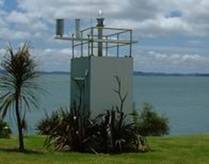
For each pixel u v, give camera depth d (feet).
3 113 60.39
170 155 62.69
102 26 67.31
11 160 54.54
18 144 70.08
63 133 64.34
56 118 67.56
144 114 107.96
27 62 60.08
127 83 67.82
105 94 66.69
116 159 57.88
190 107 278.67
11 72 59.57
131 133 64.34
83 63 67.92
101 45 67.56
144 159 58.85
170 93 490.90
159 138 83.82
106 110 65.31
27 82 60.54
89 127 63.72
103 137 63.46
